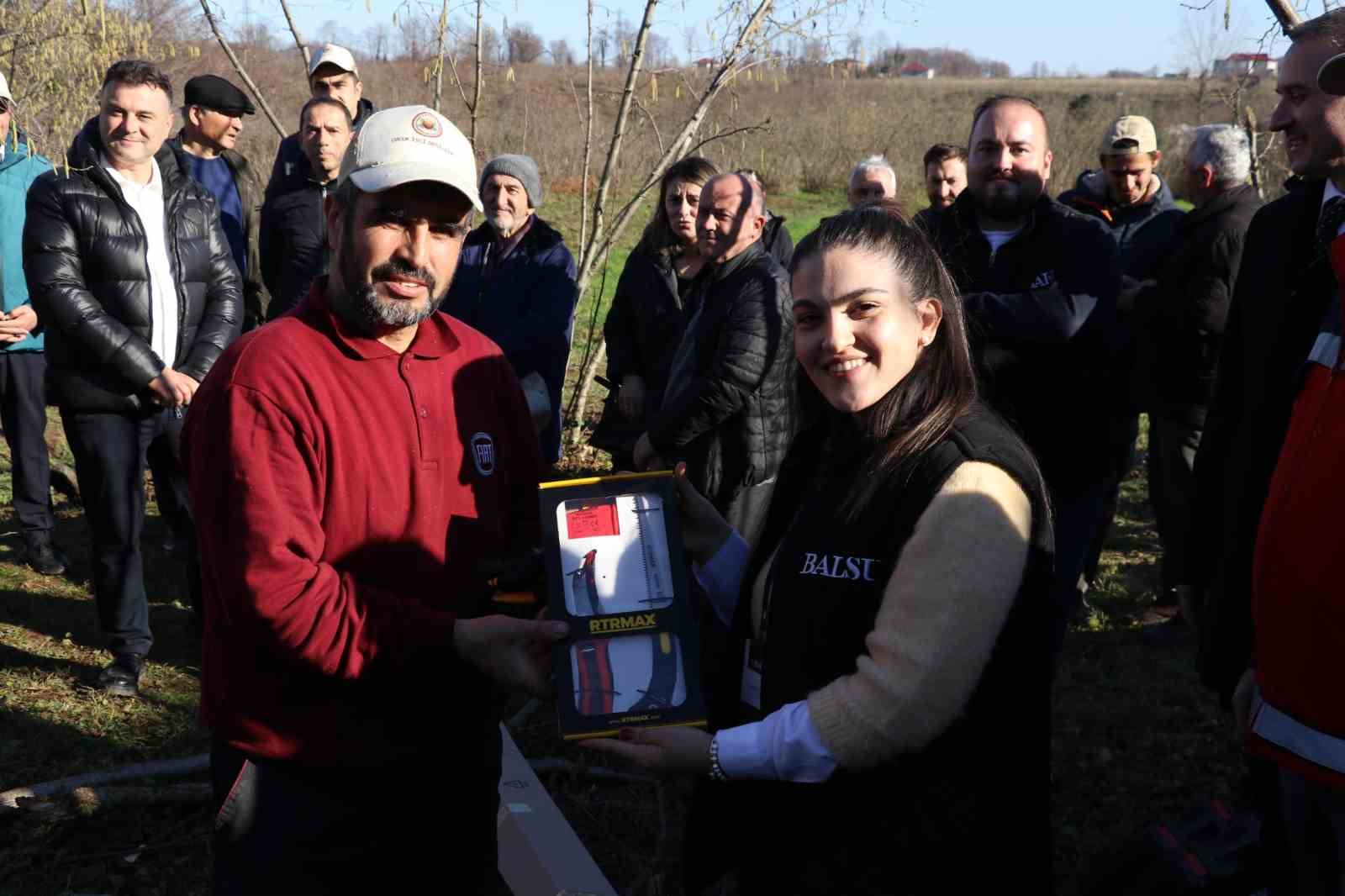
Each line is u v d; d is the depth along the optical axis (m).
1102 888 2.19
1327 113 2.28
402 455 2.12
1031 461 1.80
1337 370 1.99
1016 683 1.75
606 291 11.47
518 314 5.11
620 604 2.04
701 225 4.16
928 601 1.71
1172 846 2.12
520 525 2.39
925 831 1.77
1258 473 2.36
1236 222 4.77
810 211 18.34
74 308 4.07
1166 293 4.96
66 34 4.91
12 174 5.26
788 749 1.79
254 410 2.00
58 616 5.03
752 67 7.26
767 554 2.08
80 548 5.86
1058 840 3.59
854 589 1.81
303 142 5.37
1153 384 5.02
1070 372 3.58
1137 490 7.36
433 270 2.06
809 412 2.09
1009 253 3.68
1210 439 2.68
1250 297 2.52
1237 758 4.09
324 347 2.08
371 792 2.15
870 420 1.86
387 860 2.20
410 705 2.14
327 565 2.02
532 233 5.21
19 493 5.47
